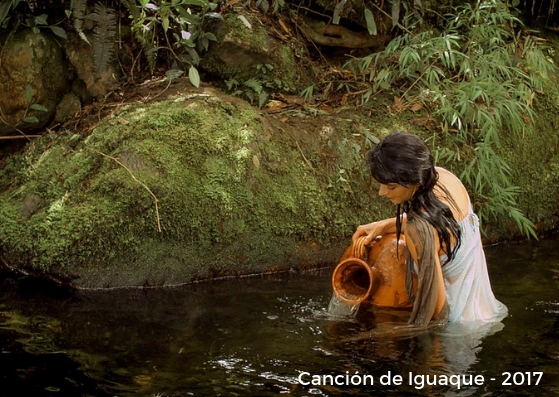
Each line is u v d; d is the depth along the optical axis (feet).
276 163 14.46
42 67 15.17
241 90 16.01
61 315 11.71
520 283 13.29
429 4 18.30
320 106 16.31
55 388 9.12
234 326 11.29
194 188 13.65
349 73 17.39
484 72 16.24
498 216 15.97
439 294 11.07
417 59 15.72
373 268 12.26
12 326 11.17
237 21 15.89
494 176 15.46
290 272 14.34
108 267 13.23
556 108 17.48
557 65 18.84
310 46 17.63
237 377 9.47
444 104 15.61
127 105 14.90
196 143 13.94
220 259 13.87
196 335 10.90
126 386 9.20
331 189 14.75
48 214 13.42
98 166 13.76
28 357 10.03
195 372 9.61
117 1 16.07
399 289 12.07
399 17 17.90
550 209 16.93
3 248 13.57
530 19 19.54
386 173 10.44
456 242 11.06
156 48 15.49
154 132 13.96
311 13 17.67
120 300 12.57
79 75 15.66
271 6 17.16
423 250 10.81
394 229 12.36
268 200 14.15
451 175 11.85
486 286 11.77
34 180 14.11
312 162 14.89
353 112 16.08
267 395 8.98
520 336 10.86
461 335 10.85
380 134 15.58
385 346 10.48
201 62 16.06
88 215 13.16
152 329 11.15
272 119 15.25
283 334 10.95
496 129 15.92
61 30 15.20
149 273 13.41
